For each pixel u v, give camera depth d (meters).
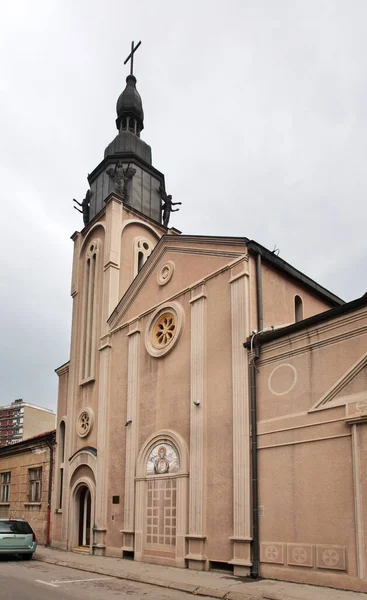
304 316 18.23
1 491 28.86
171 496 16.28
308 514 12.28
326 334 13.04
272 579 12.63
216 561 14.21
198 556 14.63
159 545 16.25
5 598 10.66
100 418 20.64
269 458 13.52
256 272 16.17
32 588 12.03
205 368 16.25
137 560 16.89
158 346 18.64
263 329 15.62
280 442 13.35
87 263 25.20
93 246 24.86
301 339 13.61
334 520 11.73
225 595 11.14
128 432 18.83
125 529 17.81
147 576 13.55
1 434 131.75
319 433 12.51
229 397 15.20
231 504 14.27
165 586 12.55
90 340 23.27
